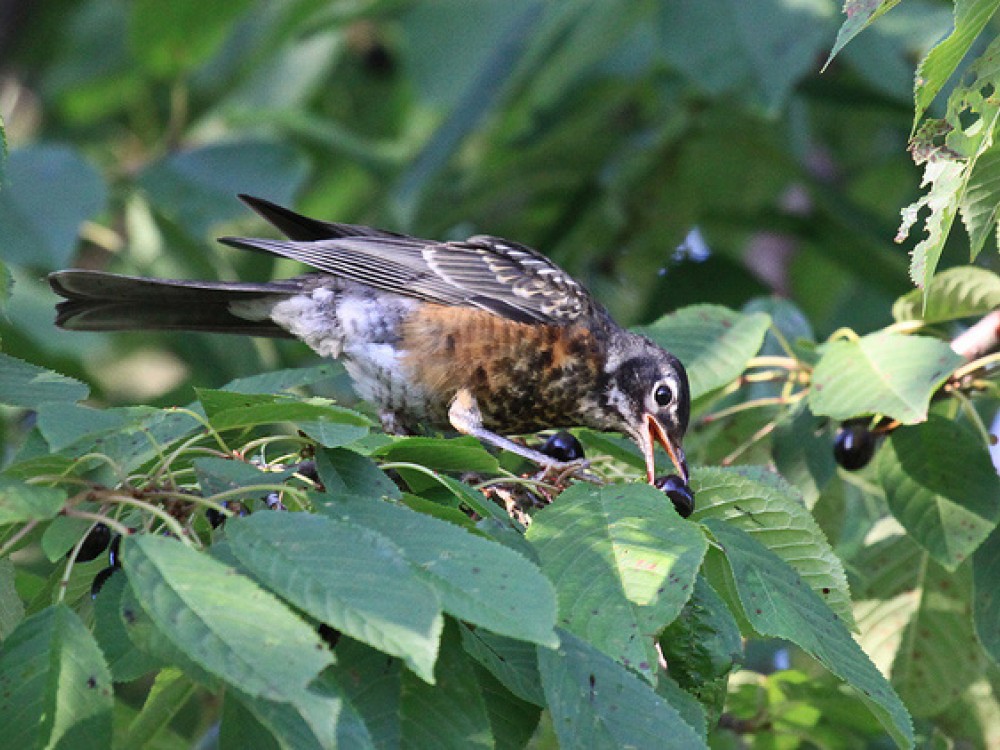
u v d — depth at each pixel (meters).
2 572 7.26
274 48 16.45
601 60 16.95
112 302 10.62
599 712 5.84
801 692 10.24
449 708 5.76
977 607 9.02
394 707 5.77
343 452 6.80
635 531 6.55
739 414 11.12
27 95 19.12
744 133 15.98
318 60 18.36
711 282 15.29
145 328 10.77
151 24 15.49
